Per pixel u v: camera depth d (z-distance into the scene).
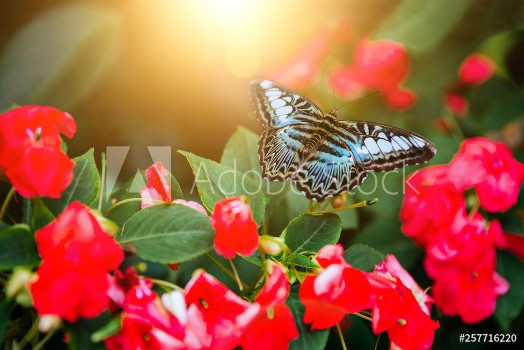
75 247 0.70
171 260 0.73
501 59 1.08
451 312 0.91
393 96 1.04
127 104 1.13
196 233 0.73
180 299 0.72
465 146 0.89
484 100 1.08
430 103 1.05
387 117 1.04
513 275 0.92
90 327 0.71
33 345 0.73
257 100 0.84
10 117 0.73
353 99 1.03
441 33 1.04
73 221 0.71
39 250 0.71
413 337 0.75
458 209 0.89
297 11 1.14
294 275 0.75
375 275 0.76
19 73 0.95
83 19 0.97
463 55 1.07
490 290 0.91
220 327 0.72
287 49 1.14
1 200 0.78
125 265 0.76
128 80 1.13
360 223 0.97
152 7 1.14
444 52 1.06
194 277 0.72
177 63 1.14
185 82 1.14
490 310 0.91
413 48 1.04
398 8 1.05
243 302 0.72
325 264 0.75
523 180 0.91
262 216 0.76
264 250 0.74
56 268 0.70
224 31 1.15
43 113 0.74
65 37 0.96
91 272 0.70
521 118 1.03
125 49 1.13
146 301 0.72
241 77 1.14
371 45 1.04
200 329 0.72
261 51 1.14
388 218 0.96
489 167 0.88
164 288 0.73
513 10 1.07
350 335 0.86
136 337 0.71
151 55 1.14
